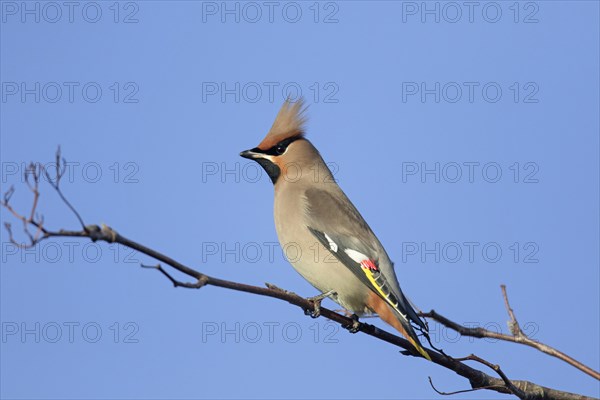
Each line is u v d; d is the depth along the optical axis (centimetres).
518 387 893
